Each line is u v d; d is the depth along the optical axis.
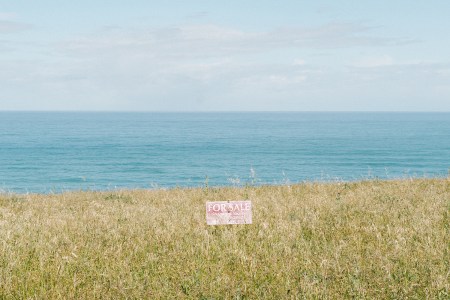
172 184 72.00
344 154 130.12
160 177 82.31
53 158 118.69
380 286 6.77
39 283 7.11
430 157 121.31
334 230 10.55
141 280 7.28
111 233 10.23
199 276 7.39
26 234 9.84
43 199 17.72
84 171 92.25
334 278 7.22
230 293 6.70
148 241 9.67
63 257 7.95
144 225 11.23
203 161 110.81
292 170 91.12
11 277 7.14
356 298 6.42
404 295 6.48
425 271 7.35
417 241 9.34
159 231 10.22
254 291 6.74
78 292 6.83
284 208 13.21
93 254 8.60
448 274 7.07
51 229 10.81
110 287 6.87
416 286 6.73
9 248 8.59
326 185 20.42
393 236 9.68
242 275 7.47
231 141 188.62
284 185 20.88
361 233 10.20
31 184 73.69
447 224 10.97
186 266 7.77
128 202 16.62
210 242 9.47
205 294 6.66
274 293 6.73
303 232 10.44
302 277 7.27
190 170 92.69
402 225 10.88
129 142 181.62
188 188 21.22
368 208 13.29
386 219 11.62
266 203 14.60
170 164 104.62
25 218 12.11
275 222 11.36
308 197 16.02
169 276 7.39
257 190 18.72
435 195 15.59
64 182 76.38
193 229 10.59
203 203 15.28
